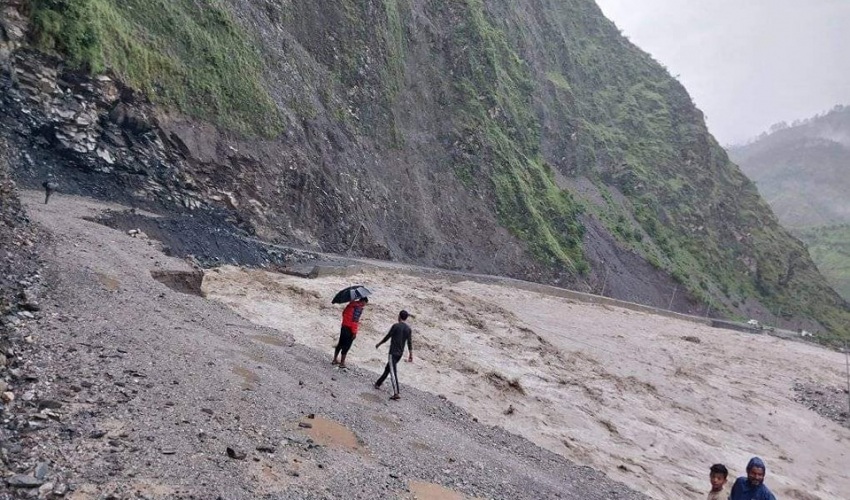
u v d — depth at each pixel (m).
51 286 11.36
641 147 110.56
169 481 5.92
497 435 13.97
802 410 28.50
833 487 18.58
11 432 5.83
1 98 22.83
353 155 44.91
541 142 86.94
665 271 79.81
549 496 10.33
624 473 14.32
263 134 35.78
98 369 8.14
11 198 16.05
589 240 71.81
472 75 67.00
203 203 30.14
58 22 24.91
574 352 27.94
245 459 7.09
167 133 29.41
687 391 26.31
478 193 57.97
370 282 29.84
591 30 137.62
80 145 25.20
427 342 21.33
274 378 11.16
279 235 34.12
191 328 12.50
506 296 41.88
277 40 42.53
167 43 31.62
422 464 9.58
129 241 18.77
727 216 108.31
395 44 57.47
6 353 7.46
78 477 5.45
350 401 11.78
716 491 8.05
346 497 7.14
